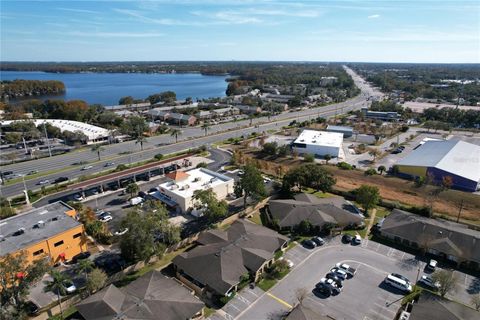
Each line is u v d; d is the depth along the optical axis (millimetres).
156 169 106812
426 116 190375
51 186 94250
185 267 55281
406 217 70062
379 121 179875
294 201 78375
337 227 69812
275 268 55906
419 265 58562
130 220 56531
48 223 62719
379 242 66062
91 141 144875
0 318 42000
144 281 50094
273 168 112375
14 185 95625
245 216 76938
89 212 71375
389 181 97938
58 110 197125
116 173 94562
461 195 86875
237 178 100750
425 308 45406
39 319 45469
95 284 48938
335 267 56938
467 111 180500
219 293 49500
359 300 49781
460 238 61438
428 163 100312
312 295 50781
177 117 192375
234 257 56281
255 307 48375
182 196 77500
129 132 159125
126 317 42094
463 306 45844
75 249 61656
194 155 125250
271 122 191000
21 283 44719
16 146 140625
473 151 113938
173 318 43375
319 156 126750
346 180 100562
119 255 61594
